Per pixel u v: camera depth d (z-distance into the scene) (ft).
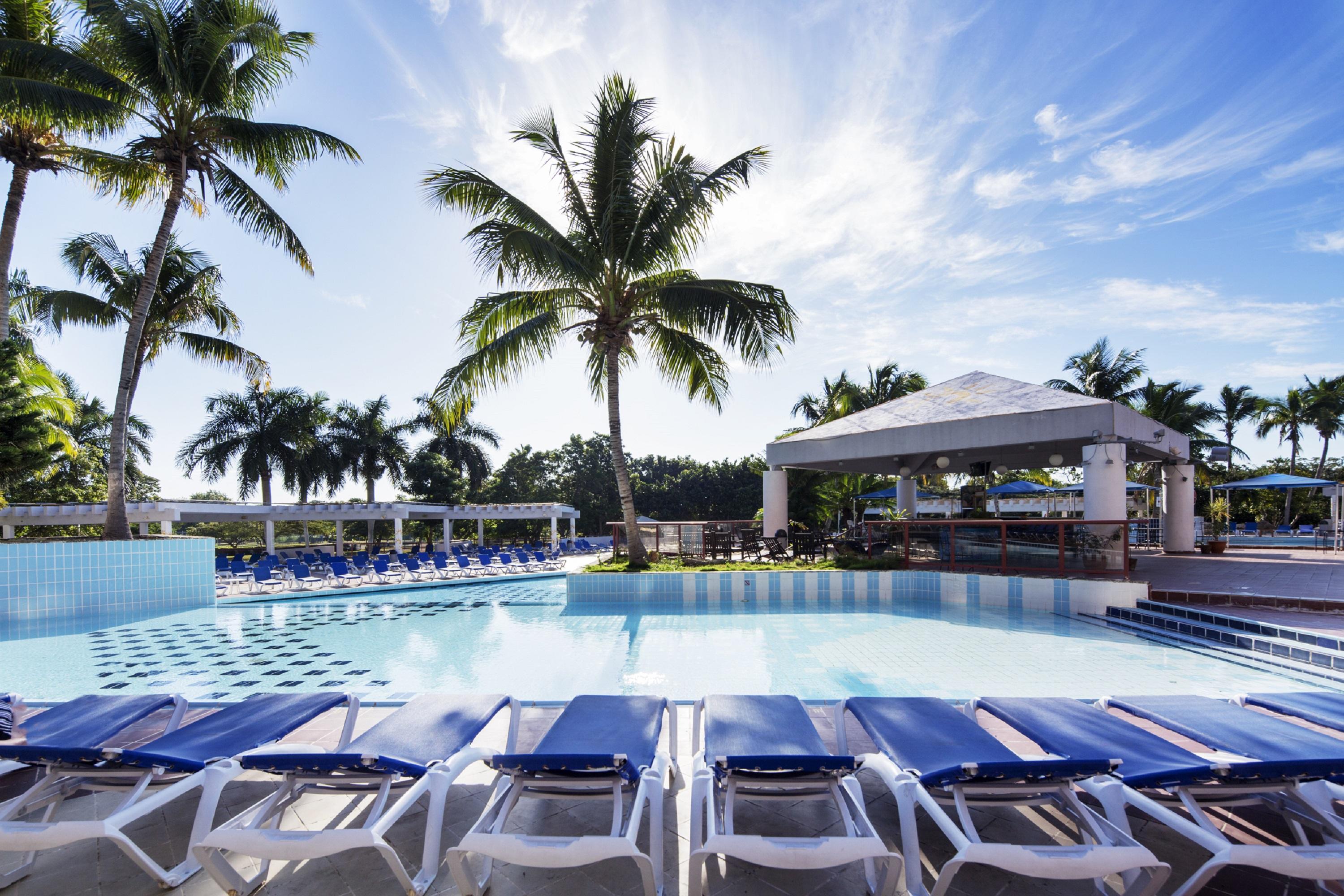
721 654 25.23
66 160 41.32
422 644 28.12
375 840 7.72
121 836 8.06
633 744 9.62
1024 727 10.50
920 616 33.19
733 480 132.98
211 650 27.48
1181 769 8.44
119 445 40.81
